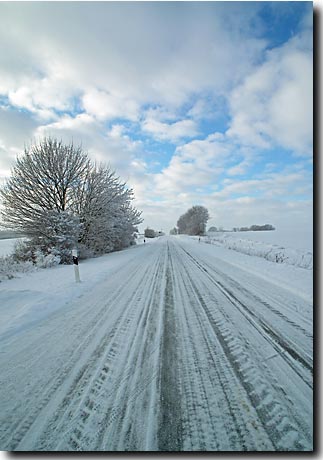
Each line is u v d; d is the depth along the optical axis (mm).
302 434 1808
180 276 7762
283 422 1913
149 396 2225
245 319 4016
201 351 3004
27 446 1779
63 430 1892
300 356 2861
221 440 1778
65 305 5066
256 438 1789
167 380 2453
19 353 3078
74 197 16062
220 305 4754
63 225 13555
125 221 24594
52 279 8039
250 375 2506
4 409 2123
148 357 2896
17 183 13477
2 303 5320
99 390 2330
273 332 3510
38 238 13555
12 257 13383
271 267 8875
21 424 1960
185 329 3660
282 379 2436
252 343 3186
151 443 1768
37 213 13578
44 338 3494
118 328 3771
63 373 2625
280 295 5434
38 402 2195
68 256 13625
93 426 1918
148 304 4918
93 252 16844
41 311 4684
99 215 17641
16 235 13680
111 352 3043
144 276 7953
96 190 16891
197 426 1894
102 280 7562
